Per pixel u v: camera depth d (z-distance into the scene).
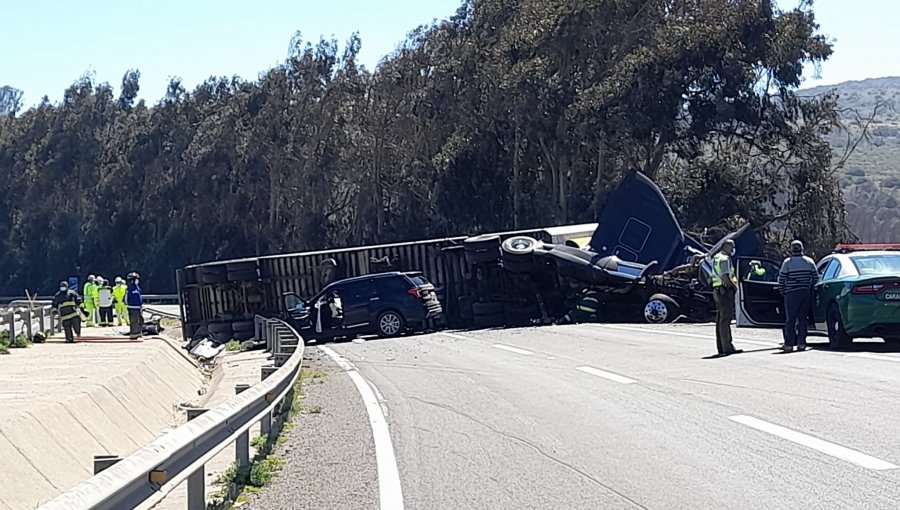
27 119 93.94
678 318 27.52
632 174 29.00
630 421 10.91
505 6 57.97
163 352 27.20
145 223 84.12
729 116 44.84
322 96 71.25
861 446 8.99
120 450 15.66
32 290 89.69
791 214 47.75
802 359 15.82
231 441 7.85
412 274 31.30
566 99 48.75
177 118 83.19
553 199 53.16
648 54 44.94
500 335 26.33
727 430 10.05
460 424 11.45
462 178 57.66
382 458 9.62
